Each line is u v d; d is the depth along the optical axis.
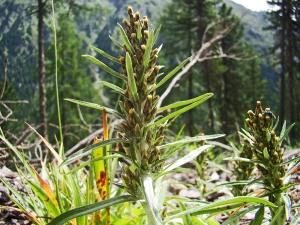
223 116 32.88
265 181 1.80
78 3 14.03
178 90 28.28
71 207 2.19
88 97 33.56
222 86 36.62
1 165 4.25
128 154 1.62
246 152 2.25
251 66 42.34
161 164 1.67
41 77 13.70
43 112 13.41
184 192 4.12
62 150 2.54
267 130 1.77
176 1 29.88
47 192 2.10
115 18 117.81
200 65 29.52
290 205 1.62
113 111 1.62
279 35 29.44
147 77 1.62
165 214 1.86
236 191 2.27
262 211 1.66
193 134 28.23
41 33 13.69
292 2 26.55
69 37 32.84
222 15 30.44
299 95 29.16
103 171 2.13
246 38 126.06
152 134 1.67
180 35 29.67
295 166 1.82
